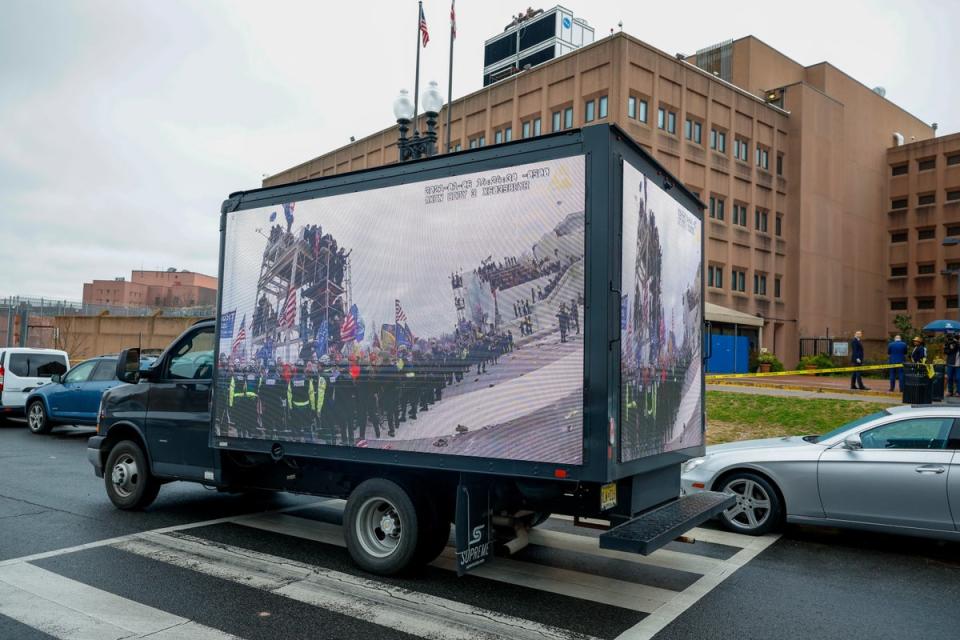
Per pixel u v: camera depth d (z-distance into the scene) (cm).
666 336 581
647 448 527
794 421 1403
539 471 472
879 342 4728
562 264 474
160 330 3247
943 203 4984
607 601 520
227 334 664
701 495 608
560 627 466
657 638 451
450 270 524
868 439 700
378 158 4634
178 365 765
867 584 574
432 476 568
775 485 731
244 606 496
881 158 5166
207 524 745
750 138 3994
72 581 543
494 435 493
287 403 611
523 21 4784
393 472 574
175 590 527
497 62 4984
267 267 639
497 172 508
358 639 441
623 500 510
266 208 645
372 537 582
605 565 613
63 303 3497
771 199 4141
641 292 522
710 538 725
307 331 603
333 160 5091
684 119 3572
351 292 577
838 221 4597
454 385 514
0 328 3431
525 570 596
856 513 683
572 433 462
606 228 461
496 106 3866
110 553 624
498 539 573
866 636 462
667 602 521
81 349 3366
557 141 485
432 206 538
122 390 812
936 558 658
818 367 3322
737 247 3891
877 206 5106
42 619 462
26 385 1677
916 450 670
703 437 682
